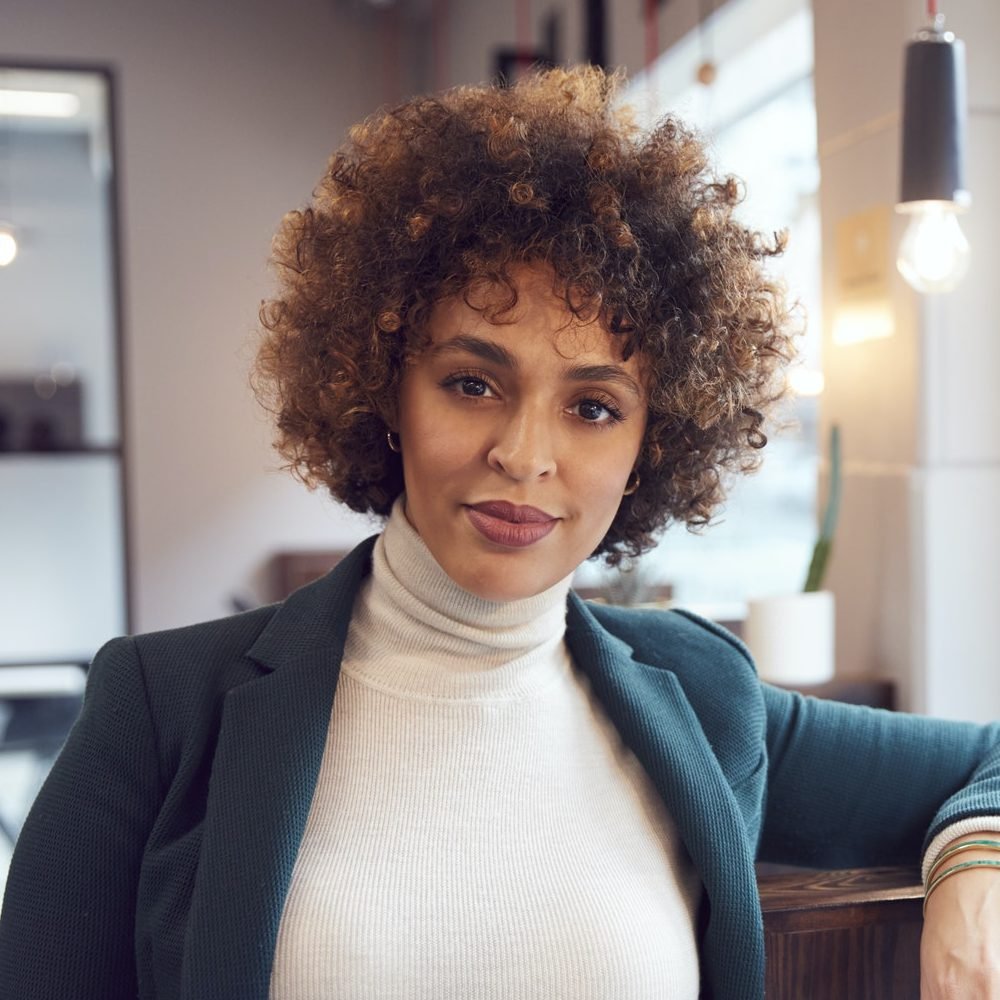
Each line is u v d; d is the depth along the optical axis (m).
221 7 5.62
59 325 6.45
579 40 4.26
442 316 0.99
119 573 6.05
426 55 6.04
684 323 1.06
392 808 1.06
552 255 0.97
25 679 4.89
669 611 1.35
